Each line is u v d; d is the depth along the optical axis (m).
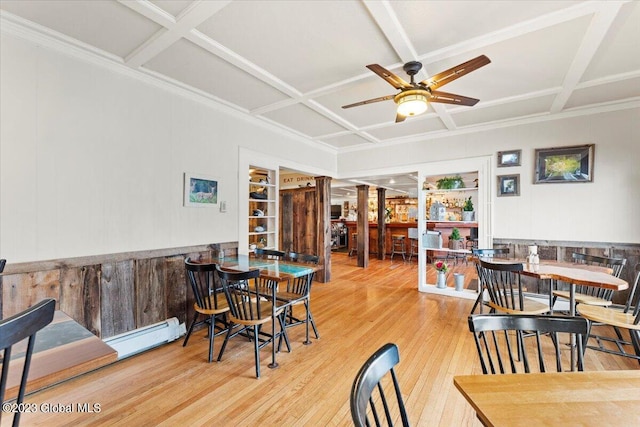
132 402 2.02
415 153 5.00
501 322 1.26
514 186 4.15
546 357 2.60
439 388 2.18
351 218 11.34
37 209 2.24
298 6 1.94
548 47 2.39
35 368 0.99
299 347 2.85
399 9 1.95
